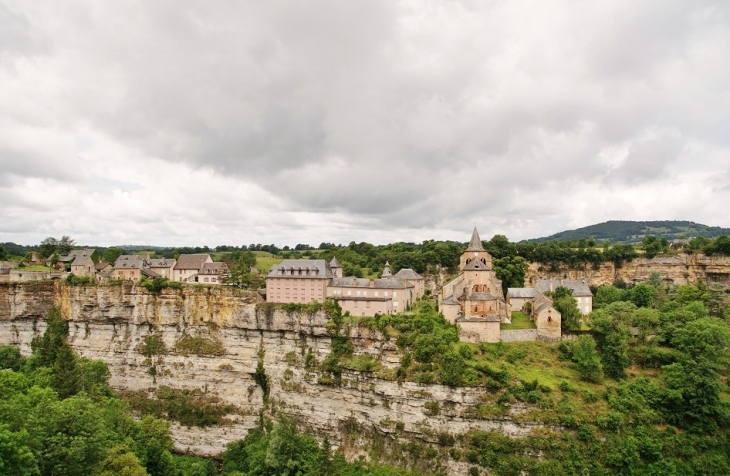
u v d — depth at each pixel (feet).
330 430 385.70
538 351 363.56
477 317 370.94
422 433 339.16
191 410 437.58
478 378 331.57
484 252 467.52
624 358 347.97
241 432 427.33
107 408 305.73
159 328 467.52
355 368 374.43
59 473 199.62
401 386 351.87
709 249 588.09
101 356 480.64
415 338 362.94
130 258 573.74
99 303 487.20
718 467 297.12
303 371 408.05
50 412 216.74
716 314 442.50
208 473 364.99
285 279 442.91
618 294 496.23
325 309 406.62
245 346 442.50
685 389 321.32
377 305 410.72
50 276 548.72
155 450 293.43
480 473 314.76
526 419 314.35
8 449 170.50
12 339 516.32
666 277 601.62
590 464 298.76
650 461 300.20
